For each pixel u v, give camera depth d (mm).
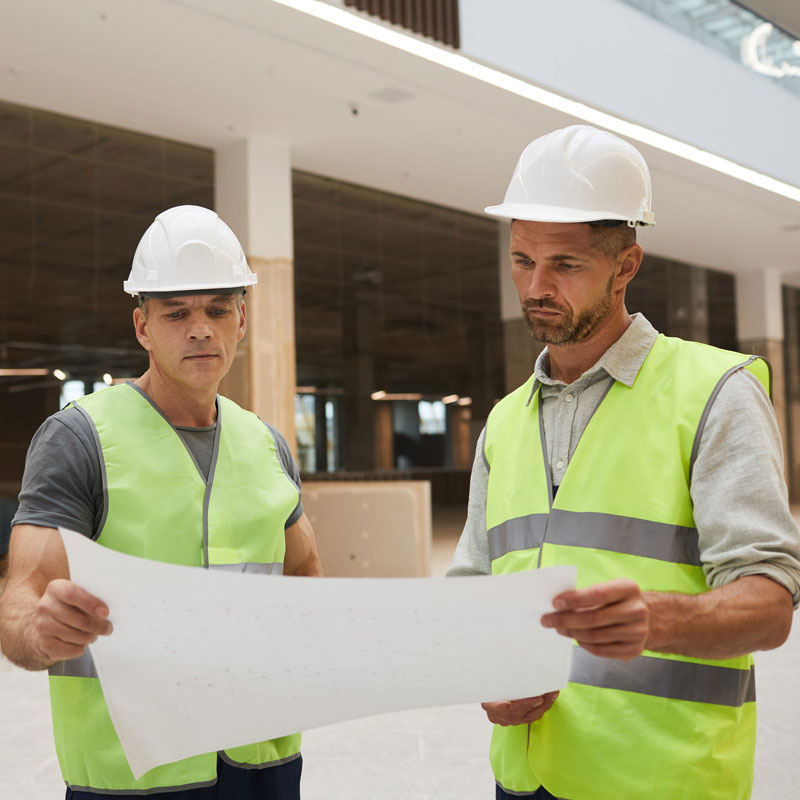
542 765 1587
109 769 1650
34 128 10617
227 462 1836
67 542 1266
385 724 5047
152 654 1376
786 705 5191
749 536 1429
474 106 10805
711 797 1481
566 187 1602
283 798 1766
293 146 12133
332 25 8570
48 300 11641
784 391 23422
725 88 12891
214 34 8664
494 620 1262
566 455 1702
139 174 11508
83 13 8125
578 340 1663
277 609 1298
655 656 1528
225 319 1783
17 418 19312
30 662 1478
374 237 15141
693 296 21250
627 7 11320
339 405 18422
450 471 21766
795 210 16219
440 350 16844
